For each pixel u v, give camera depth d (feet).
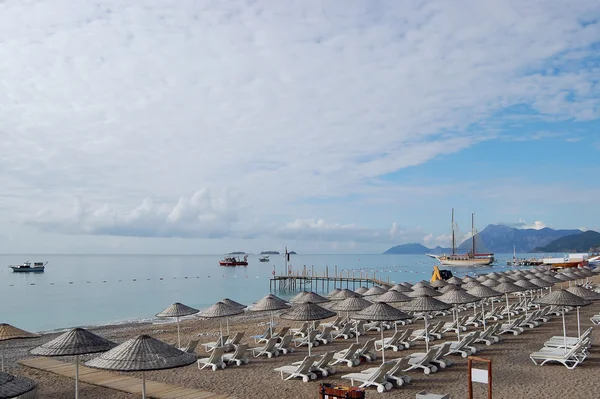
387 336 67.31
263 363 52.24
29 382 24.91
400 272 357.61
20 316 126.31
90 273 351.05
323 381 43.98
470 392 32.24
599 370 44.16
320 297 69.72
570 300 49.16
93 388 42.78
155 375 47.24
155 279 282.56
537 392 38.24
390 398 38.06
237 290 210.38
